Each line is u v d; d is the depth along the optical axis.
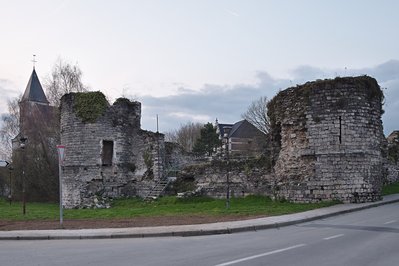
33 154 48.00
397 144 39.81
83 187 31.84
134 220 19.94
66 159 32.69
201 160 38.47
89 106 32.47
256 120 65.88
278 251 11.03
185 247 12.36
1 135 54.81
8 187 55.19
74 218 22.06
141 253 11.44
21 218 22.55
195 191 29.70
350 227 15.84
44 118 48.97
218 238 14.33
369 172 24.73
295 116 26.19
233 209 23.06
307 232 14.95
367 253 10.61
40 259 10.92
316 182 24.98
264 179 28.42
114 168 32.66
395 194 30.28
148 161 33.19
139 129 34.12
